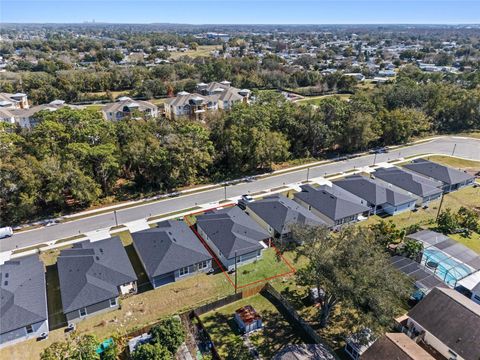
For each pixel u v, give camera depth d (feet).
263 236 139.33
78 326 103.24
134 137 194.18
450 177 196.03
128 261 123.75
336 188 187.93
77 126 186.70
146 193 187.21
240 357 92.89
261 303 112.88
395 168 209.87
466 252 128.57
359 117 240.12
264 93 279.90
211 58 574.97
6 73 439.22
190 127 195.72
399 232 143.54
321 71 562.66
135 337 95.20
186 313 104.94
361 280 80.38
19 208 155.43
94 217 164.14
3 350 95.35
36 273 116.88
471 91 310.65
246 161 214.28
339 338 99.91
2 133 171.42
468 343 87.25
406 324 100.99
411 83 339.36
